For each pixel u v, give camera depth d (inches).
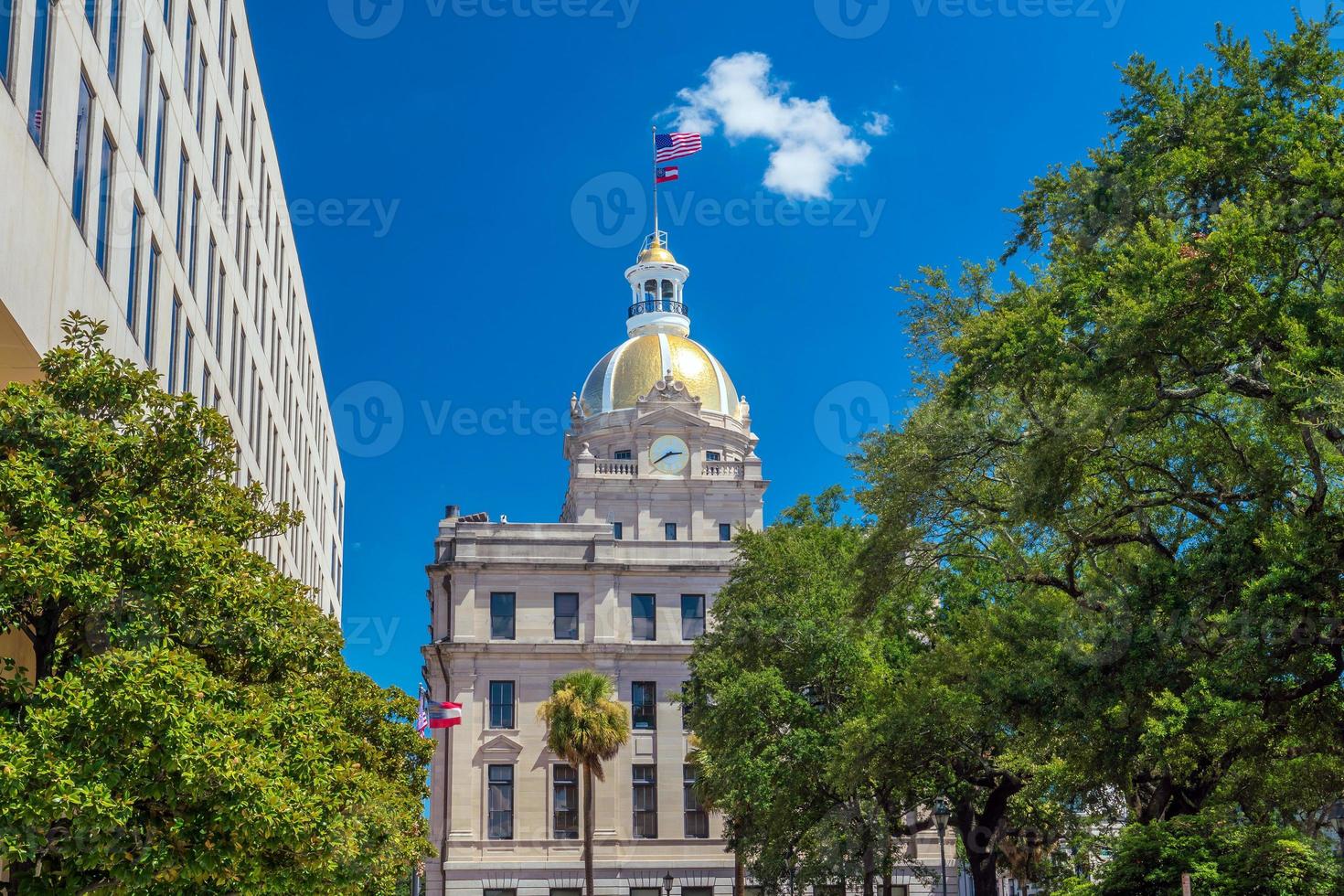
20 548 677.9
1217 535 1049.5
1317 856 1096.8
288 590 850.8
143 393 818.8
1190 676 1047.6
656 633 2896.2
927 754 1494.8
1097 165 1125.7
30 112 910.4
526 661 2822.3
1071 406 1042.1
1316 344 919.7
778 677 1790.1
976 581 1680.6
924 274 1435.8
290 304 2337.6
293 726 774.5
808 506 2121.1
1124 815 1513.3
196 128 1472.7
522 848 2721.5
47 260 949.8
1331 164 992.2
